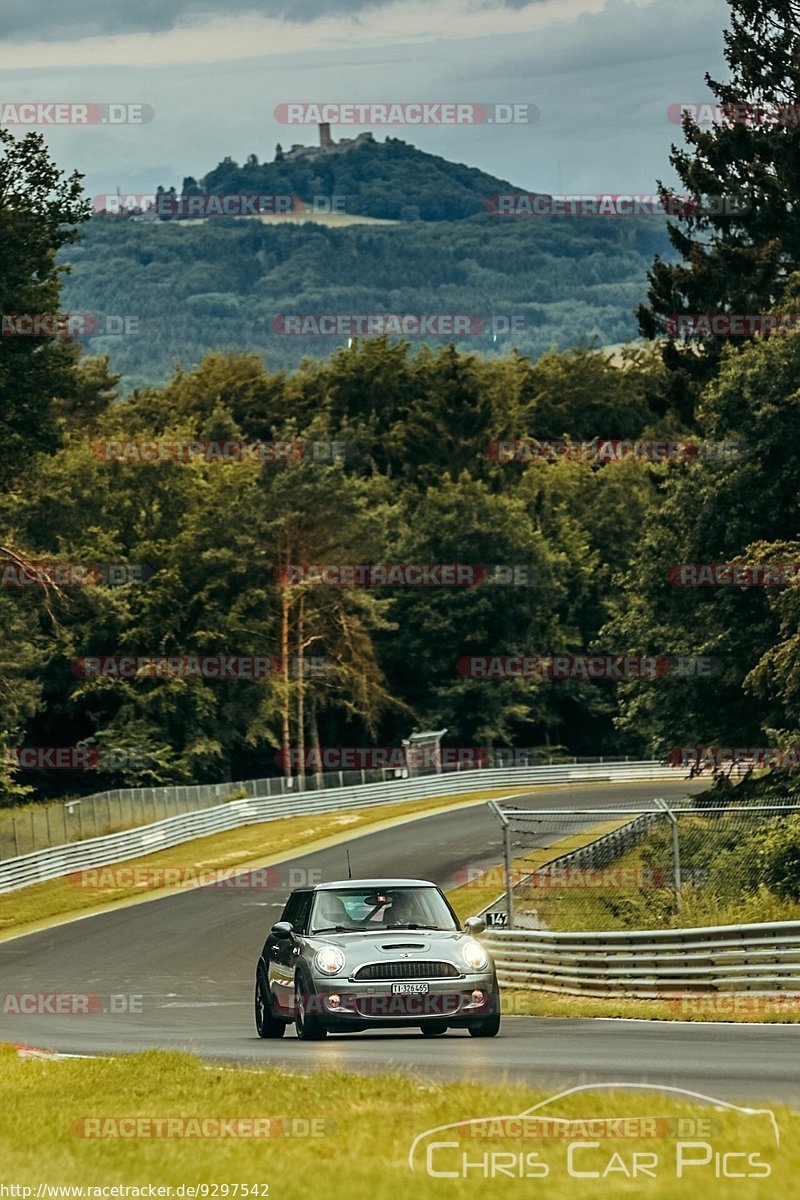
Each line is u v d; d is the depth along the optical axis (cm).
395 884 4222
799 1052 3228
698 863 7838
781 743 8662
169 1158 2042
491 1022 3891
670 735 10281
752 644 9756
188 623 19738
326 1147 2025
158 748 19075
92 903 11188
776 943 4766
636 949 5506
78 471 19662
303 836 14712
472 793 18950
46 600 15950
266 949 4425
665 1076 2800
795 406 9562
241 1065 3344
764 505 9738
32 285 11438
